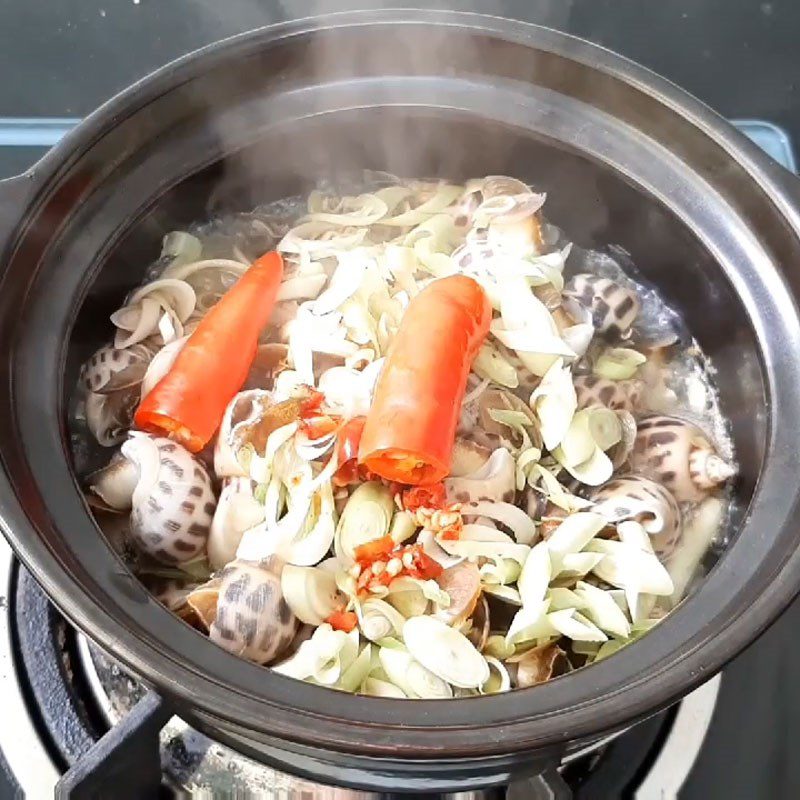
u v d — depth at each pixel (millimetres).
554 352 482
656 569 442
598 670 372
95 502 445
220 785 429
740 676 463
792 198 435
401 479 452
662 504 455
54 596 359
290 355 480
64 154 422
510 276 497
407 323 463
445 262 509
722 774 446
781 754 450
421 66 477
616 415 483
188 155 461
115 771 384
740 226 452
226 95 464
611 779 440
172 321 487
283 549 439
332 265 513
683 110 452
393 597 442
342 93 475
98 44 578
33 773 426
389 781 392
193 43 582
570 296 508
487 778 385
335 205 528
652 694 359
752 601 375
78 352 445
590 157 474
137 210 450
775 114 594
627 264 522
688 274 486
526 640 440
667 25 605
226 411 465
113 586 378
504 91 477
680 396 502
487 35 464
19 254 408
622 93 463
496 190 512
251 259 517
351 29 461
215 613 421
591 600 443
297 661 417
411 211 527
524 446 477
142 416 458
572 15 601
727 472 464
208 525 446
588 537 451
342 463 453
